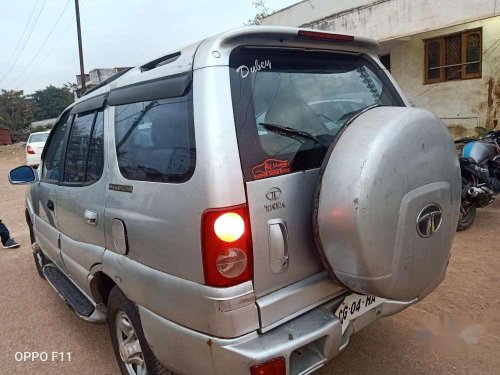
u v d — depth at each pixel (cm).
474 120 1056
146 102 225
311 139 214
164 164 204
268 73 208
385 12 1040
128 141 235
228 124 185
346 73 247
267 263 191
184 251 191
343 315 221
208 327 187
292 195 199
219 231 178
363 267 183
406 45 1165
